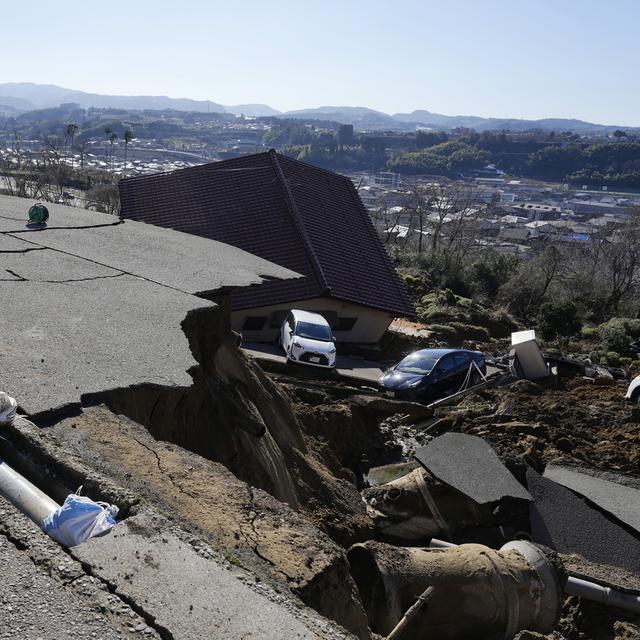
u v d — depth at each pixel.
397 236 77.94
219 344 9.03
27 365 6.48
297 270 29.75
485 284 52.03
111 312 8.19
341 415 14.32
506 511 10.41
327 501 9.71
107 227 12.80
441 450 11.02
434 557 6.91
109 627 3.54
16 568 3.85
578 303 49.06
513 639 6.92
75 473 4.81
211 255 11.53
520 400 19.05
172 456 5.52
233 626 3.71
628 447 15.13
